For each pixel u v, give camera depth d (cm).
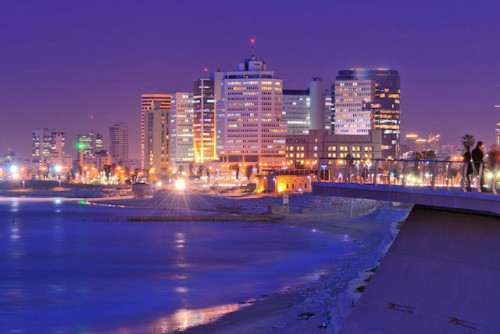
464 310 3284
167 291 6266
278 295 5894
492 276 3244
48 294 6175
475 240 3372
